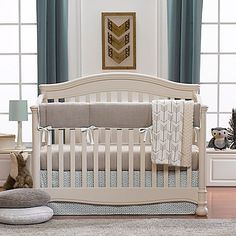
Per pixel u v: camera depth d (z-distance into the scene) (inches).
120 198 192.7
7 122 261.4
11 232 169.2
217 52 260.2
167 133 188.7
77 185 193.8
